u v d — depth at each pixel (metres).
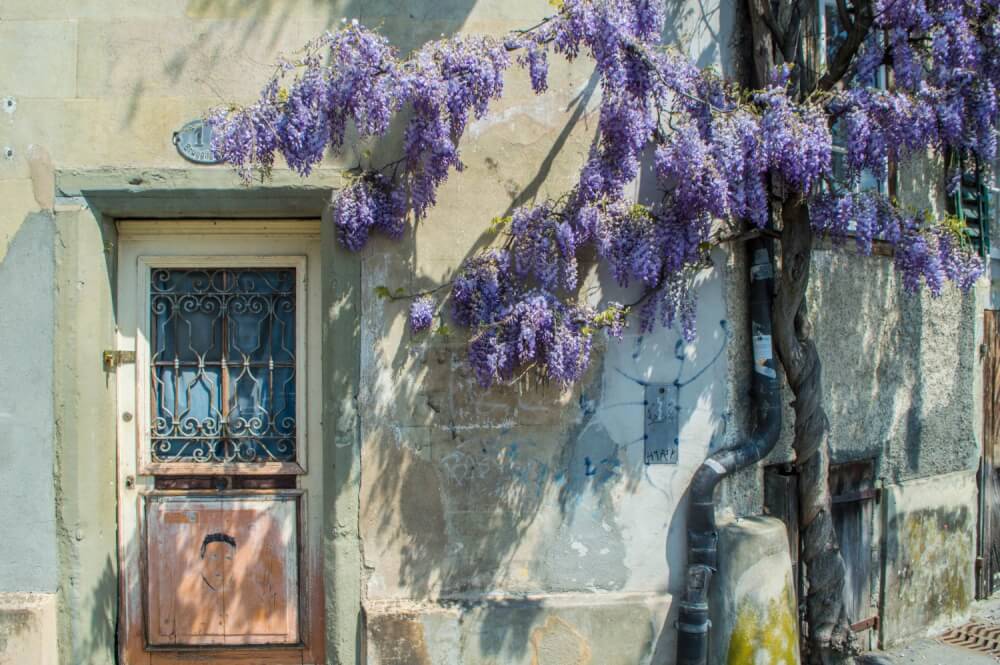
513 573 4.52
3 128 4.35
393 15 4.45
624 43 3.95
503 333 4.28
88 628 4.39
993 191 6.62
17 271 4.36
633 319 4.58
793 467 4.88
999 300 6.80
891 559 5.52
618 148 4.21
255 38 4.39
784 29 4.70
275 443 4.72
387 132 4.43
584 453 4.56
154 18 4.37
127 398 4.66
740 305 4.72
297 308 4.70
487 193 4.50
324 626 4.64
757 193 4.20
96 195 4.38
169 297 4.71
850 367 5.27
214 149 3.94
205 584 4.68
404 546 4.46
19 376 4.36
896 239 4.39
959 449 6.19
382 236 4.45
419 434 4.47
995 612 6.25
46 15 4.35
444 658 4.41
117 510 4.64
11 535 4.37
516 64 4.53
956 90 4.16
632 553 4.59
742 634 4.38
